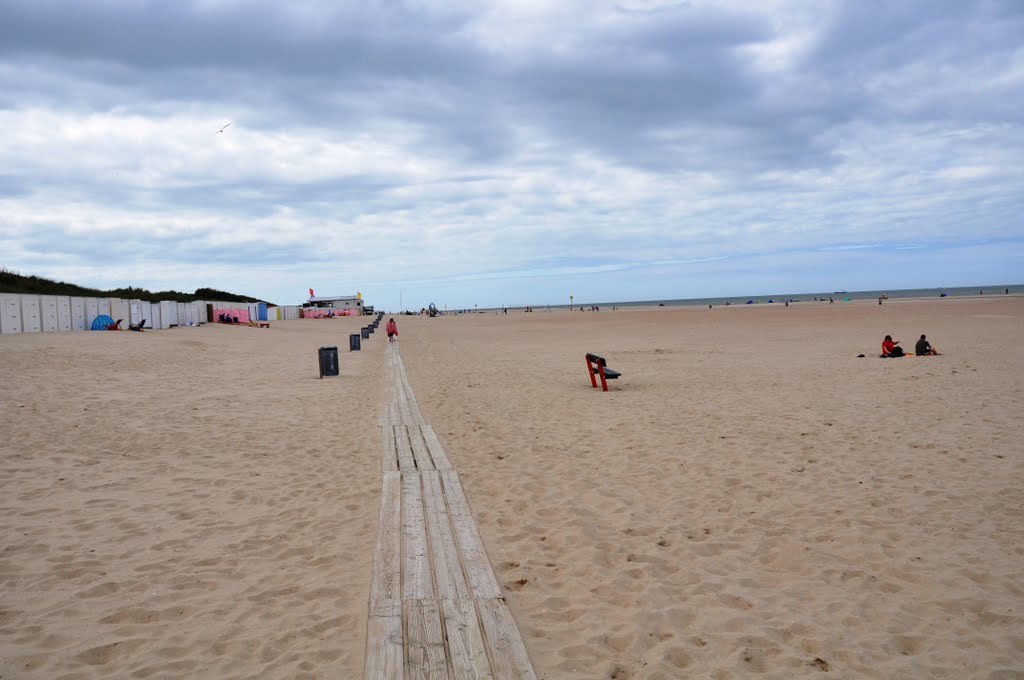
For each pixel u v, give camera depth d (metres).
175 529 5.77
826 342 26.31
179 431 10.04
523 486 6.99
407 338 38.69
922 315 45.34
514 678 3.28
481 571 4.67
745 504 6.27
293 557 5.12
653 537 5.50
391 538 5.36
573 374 17.91
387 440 9.40
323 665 3.51
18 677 3.37
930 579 4.53
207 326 38.47
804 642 3.75
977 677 3.34
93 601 4.32
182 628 3.95
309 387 15.80
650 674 3.41
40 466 7.70
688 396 13.12
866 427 9.45
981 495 6.25
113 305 30.03
